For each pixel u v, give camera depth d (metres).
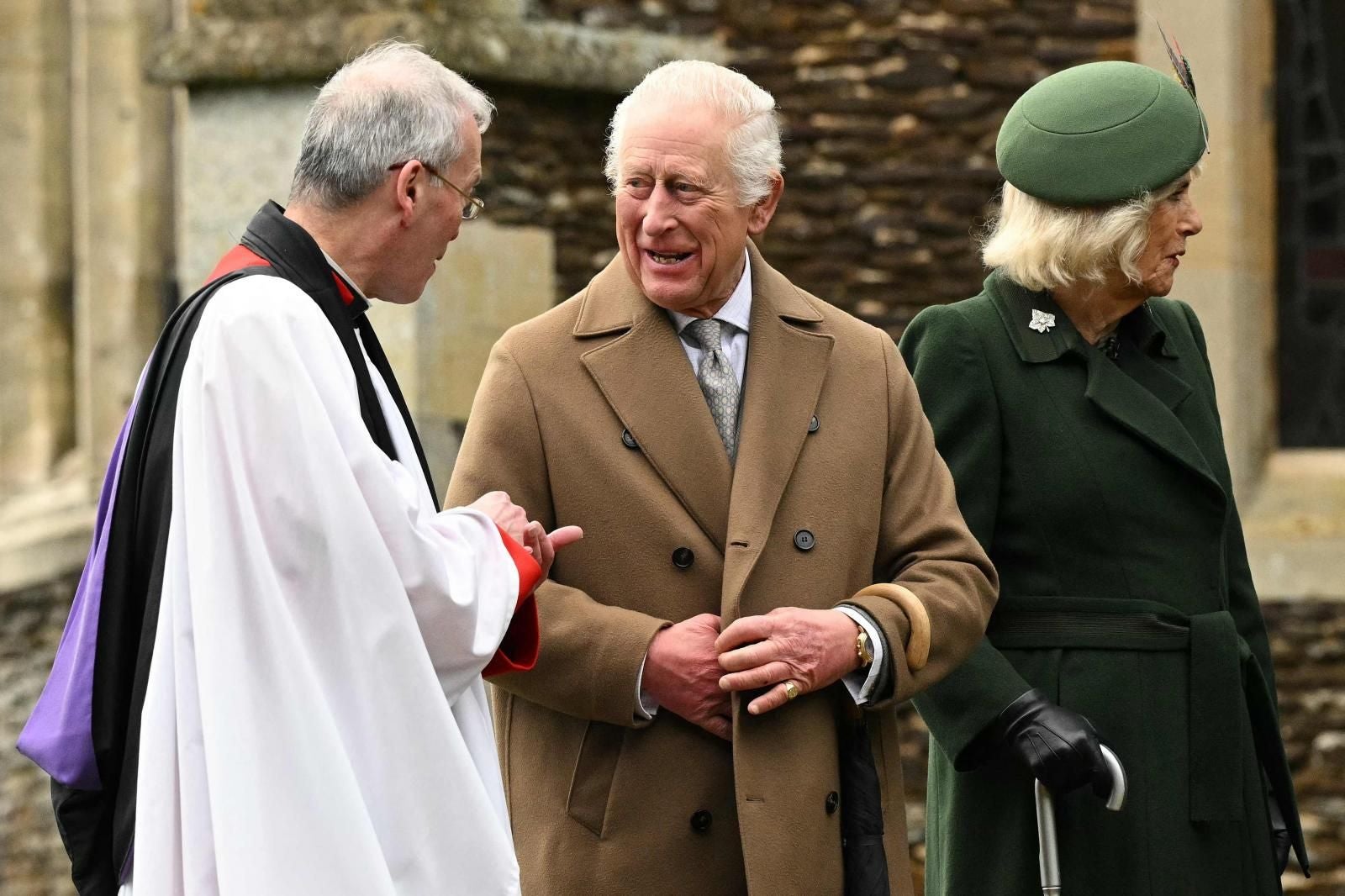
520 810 10.74
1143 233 11.67
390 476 9.34
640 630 10.28
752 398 10.84
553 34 21.69
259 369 9.10
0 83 27.97
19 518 27.81
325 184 9.80
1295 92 24.11
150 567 9.27
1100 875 11.64
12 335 28.19
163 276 27.72
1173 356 12.35
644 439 10.66
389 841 9.16
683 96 10.54
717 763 10.51
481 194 21.34
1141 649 11.72
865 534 10.91
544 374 10.82
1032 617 11.85
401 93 9.84
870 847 10.65
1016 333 12.05
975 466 11.86
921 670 10.55
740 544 10.48
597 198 22.31
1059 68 22.70
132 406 9.55
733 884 10.49
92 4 27.55
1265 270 23.73
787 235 22.67
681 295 10.62
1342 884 22.47
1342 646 22.84
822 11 22.67
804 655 10.15
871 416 11.07
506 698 11.05
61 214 28.22
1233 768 11.67
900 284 22.64
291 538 9.02
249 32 21.58
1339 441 24.08
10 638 27.56
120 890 9.23
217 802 8.81
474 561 9.64
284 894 8.81
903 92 22.64
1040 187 11.75
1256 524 23.20
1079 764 10.95
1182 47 22.97
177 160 27.58
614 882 10.38
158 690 9.05
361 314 9.95
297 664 8.95
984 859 11.93
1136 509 11.80
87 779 9.22
